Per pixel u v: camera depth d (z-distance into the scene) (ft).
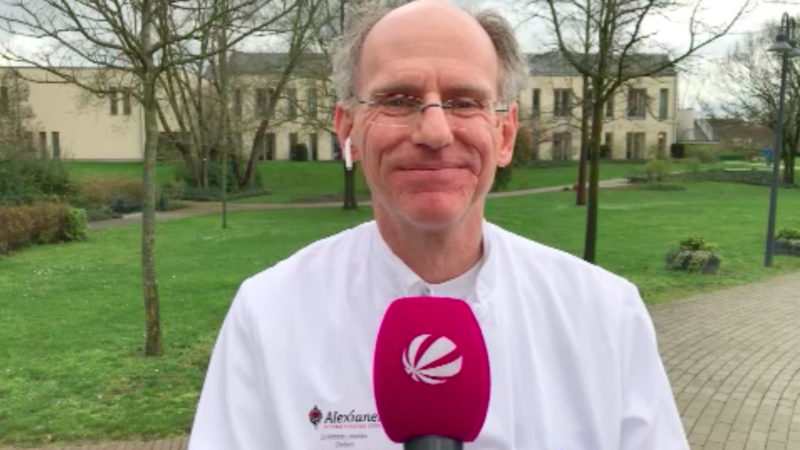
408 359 4.35
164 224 76.74
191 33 21.70
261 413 5.05
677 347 26.66
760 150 187.73
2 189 74.84
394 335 4.44
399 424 4.36
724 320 31.17
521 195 105.09
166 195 99.71
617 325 5.30
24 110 104.27
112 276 42.68
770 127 121.49
